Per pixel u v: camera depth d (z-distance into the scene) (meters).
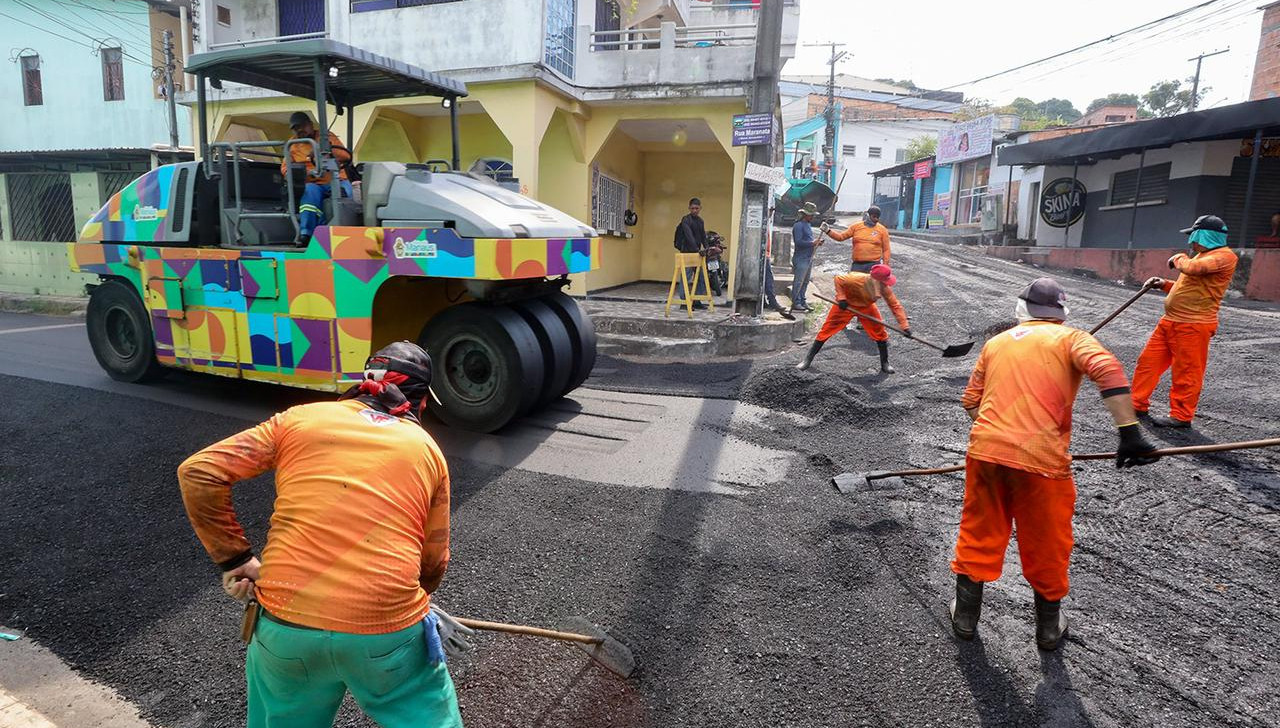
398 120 12.88
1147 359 5.95
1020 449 2.96
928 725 2.70
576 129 11.80
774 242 17.14
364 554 1.84
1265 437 5.58
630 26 14.98
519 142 10.80
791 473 5.10
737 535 4.11
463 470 5.03
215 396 6.84
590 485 4.79
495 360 5.75
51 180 15.42
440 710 1.96
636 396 7.20
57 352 8.97
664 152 14.97
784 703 2.80
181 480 1.91
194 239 6.62
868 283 7.49
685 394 7.19
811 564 3.81
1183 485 4.74
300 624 1.80
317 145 5.92
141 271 6.68
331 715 2.01
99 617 3.28
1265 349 8.37
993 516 3.11
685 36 16.64
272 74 6.39
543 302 6.53
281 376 6.03
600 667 2.98
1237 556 3.88
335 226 5.68
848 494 4.72
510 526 4.19
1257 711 2.76
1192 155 15.42
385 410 2.11
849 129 42.59
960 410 6.52
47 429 5.68
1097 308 11.25
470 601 3.43
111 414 6.10
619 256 13.94
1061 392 2.98
